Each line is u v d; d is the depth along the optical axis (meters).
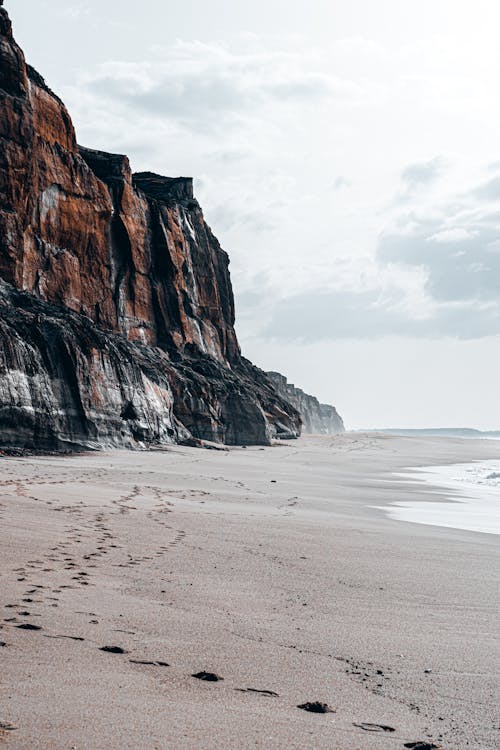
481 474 46.50
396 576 11.73
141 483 26.47
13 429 35.84
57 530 13.79
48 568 10.24
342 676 6.50
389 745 4.96
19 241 47.12
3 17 47.75
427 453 79.25
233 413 69.94
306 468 44.91
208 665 6.51
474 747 5.02
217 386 69.50
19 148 47.03
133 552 12.24
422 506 25.56
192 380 65.88
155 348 67.19
